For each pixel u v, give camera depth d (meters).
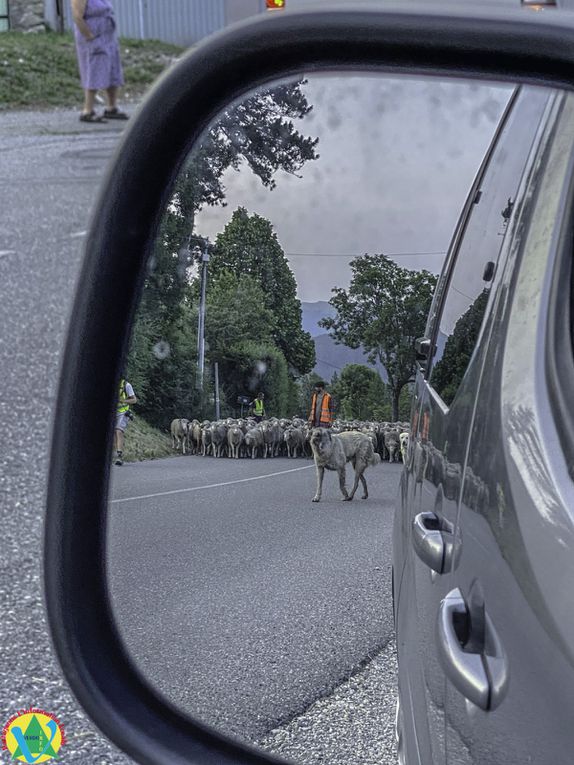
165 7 16.14
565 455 0.89
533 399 0.98
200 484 1.30
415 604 1.25
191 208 1.27
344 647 1.32
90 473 1.42
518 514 0.90
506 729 0.83
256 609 1.29
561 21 1.04
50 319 7.27
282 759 1.28
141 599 1.37
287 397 1.25
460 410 1.22
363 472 1.33
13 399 5.80
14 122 13.15
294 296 1.21
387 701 1.32
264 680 1.30
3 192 10.05
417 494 1.35
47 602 1.42
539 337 1.04
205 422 1.29
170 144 1.32
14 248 8.65
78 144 12.11
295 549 1.30
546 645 0.79
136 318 1.34
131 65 14.95
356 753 1.27
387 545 1.35
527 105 1.30
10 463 4.83
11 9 16.80
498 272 1.25
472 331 1.29
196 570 1.33
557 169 1.15
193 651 1.33
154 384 1.33
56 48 16.06
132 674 1.38
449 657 0.99
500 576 0.91
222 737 1.31
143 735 1.34
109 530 1.41
